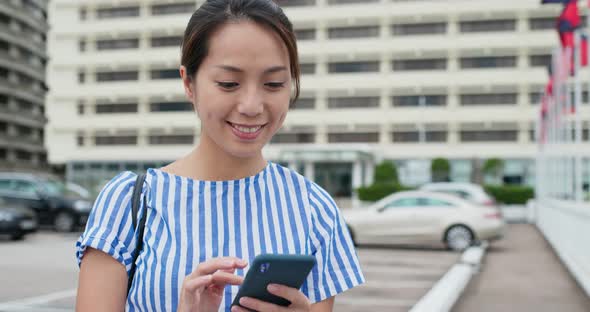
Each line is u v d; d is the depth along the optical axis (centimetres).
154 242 141
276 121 140
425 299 626
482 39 4384
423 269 1056
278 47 136
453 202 1412
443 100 4488
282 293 121
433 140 4500
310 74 4666
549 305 708
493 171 4038
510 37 4344
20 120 5088
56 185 1816
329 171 4369
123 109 4966
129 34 4909
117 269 141
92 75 4988
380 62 4569
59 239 1529
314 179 4381
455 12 4403
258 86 136
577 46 1168
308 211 152
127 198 146
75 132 5006
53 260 1098
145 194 146
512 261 1165
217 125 138
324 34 4628
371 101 4597
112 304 139
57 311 654
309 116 4662
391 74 4541
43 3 5494
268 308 123
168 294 136
